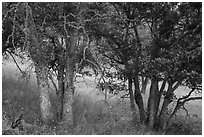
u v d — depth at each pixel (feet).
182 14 37.63
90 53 38.96
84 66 43.19
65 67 41.75
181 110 62.03
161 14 38.45
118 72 41.50
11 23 37.78
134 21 40.04
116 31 39.60
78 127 39.50
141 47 40.96
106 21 38.42
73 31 38.24
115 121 44.06
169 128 48.16
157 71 37.47
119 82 48.75
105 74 43.52
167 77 38.34
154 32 40.34
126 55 41.06
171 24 38.91
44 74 40.22
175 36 39.88
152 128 45.16
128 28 40.88
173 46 38.96
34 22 37.58
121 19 38.75
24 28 35.96
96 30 39.91
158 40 39.45
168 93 45.16
